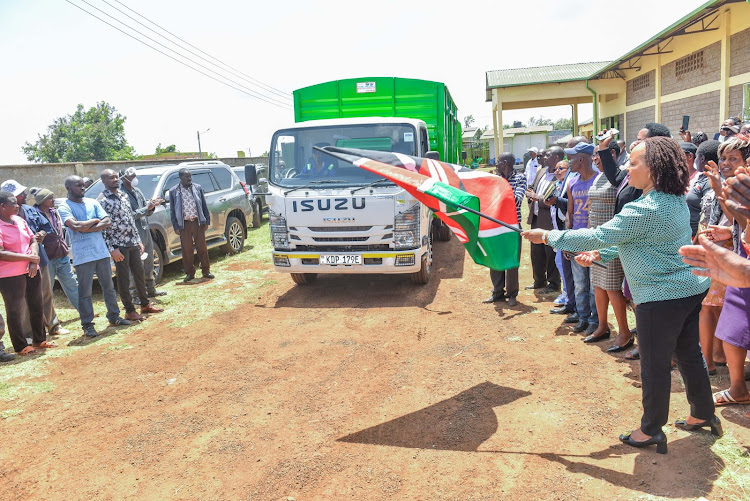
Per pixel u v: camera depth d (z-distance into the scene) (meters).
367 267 7.20
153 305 7.66
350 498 3.11
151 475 3.49
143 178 9.65
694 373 3.34
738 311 3.69
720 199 2.69
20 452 3.89
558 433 3.68
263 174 15.91
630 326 5.59
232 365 5.34
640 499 2.93
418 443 3.68
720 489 2.96
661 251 3.10
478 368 4.89
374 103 9.11
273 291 8.28
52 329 6.66
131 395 4.76
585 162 5.25
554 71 21.38
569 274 6.12
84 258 6.43
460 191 4.21
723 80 11.67
